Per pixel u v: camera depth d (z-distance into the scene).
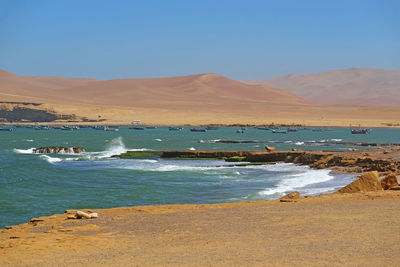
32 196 41.31
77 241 16.19
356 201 24.08
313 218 18.86
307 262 12.14
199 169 60.47
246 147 115.56
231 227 17.73
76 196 41.41
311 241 14.68
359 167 53.59
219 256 13.16
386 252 12.92
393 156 61.12
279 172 55.59
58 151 94.44
